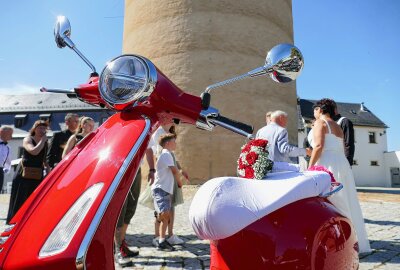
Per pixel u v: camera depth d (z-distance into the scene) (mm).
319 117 4023
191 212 1575
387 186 37094
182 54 16125
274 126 4168
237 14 16703
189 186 13461
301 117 34781
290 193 1507
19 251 1108
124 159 1342
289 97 18250
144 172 15320
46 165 4938
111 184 1254
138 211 7809
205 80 15789
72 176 1360
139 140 1420
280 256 1426
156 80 1562
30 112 38125
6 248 1146
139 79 1539
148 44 17109
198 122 1782
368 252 3695
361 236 3691
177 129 15031
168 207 4090
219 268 1600
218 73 15875
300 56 1783
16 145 36062
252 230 1480
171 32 16516
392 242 4184
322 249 1472
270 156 4062
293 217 1482
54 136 4793
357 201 3771
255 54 16766
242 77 1834
